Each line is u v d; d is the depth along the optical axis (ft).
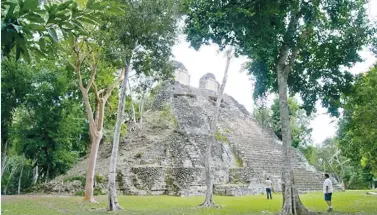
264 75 45.96
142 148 85.40
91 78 53.11
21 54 10.61
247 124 113.91
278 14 36.17
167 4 39.81
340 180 146.61
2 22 9.46
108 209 41.47
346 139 71.61
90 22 11.07
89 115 54.70
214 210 42.14
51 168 82.53
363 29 40.98
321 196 67.51
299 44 39.75
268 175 88.58
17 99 73.61
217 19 35.14
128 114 101.45
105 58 41.14
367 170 100.42
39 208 41.73
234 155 91.50
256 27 35.27
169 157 81.87
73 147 95.76
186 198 64.18
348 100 47.57
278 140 115.65
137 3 38.86
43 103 75.66
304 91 47.16
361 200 55.83
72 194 73.10
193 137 86.63
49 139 77.92
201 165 80.28
